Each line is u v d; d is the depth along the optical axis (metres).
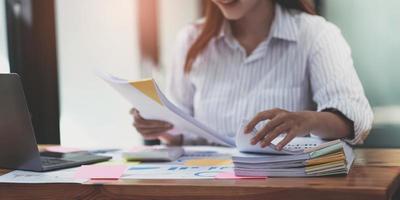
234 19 1.67
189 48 1.80
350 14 2.63
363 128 1.40
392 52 2.58
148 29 3.02
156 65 3.04
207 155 1.41
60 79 2.42
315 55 1.61
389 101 2.55
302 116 1.18
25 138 1.17
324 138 1.31
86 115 2.52
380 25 2.60
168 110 1.36
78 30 2.55
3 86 1.14
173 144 1.69
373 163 1.21
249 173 1.06
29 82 2.21
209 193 0.97
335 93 1.48
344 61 1.56
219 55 1.76
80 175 1.12
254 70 1.70
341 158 1.02
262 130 1.09
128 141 2.56
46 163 1.25
